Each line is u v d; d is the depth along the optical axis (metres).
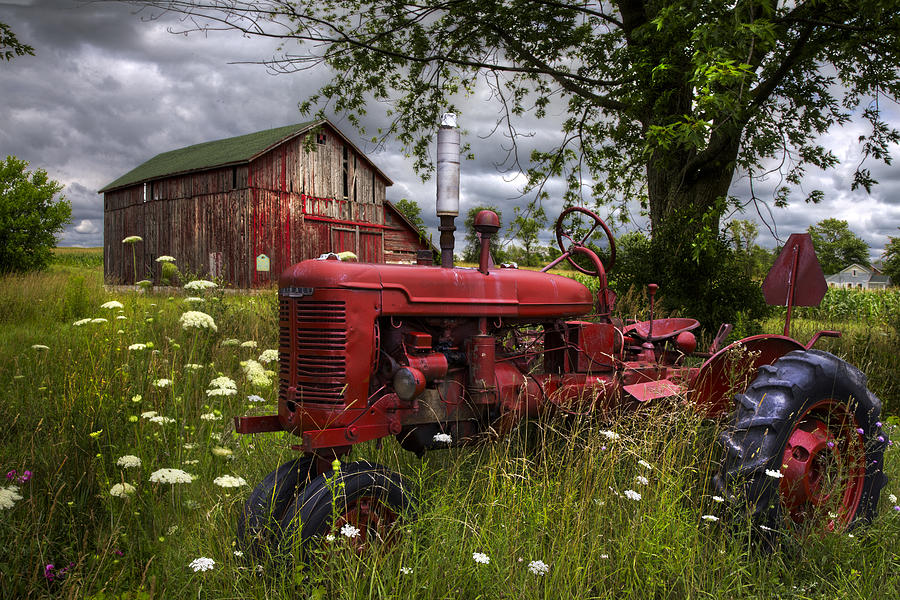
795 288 3.47
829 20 7.86
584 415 3.05
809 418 2.90
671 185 9.02
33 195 22.19
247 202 17.84
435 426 2.72
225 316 6.01
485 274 2.80
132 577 2.29
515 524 2.36
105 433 3.32
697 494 2.83
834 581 2.40
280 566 2.12
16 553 2.32
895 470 3.55
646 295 7.70
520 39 10.05
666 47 7.43
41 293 10.02
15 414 3.86
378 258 21.84
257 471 3.12
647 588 2.21
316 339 2.38
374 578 2.03
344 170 20.83
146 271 21.16
